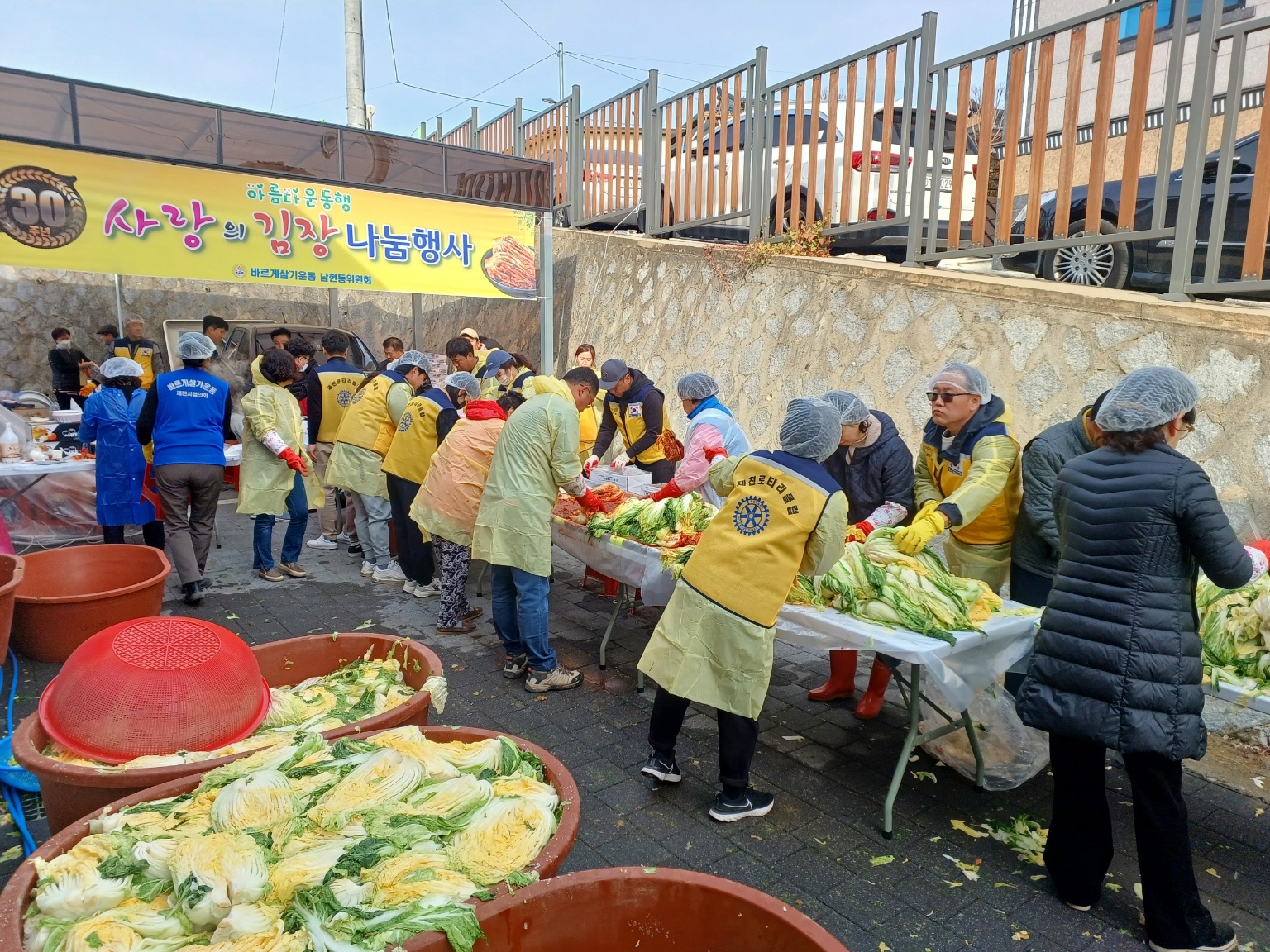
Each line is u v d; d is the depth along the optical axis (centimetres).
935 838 302
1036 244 562
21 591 449
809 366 703
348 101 1250
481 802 192
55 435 673
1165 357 462
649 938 168
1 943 150
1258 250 449
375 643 310
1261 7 796
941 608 304
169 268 715
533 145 1243
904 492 390
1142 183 557
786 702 423
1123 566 238
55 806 223
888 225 680
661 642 304
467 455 486
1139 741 231
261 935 150
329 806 187
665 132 943
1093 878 258
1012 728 341
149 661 244
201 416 529
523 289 918
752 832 304
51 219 661
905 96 650
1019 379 540
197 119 713
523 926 161
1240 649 298
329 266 796
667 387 877
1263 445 418
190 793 204
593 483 547
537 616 413
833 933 251
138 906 160
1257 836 307
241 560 664
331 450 662
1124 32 916
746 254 779
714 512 418
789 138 795
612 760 356
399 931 150
